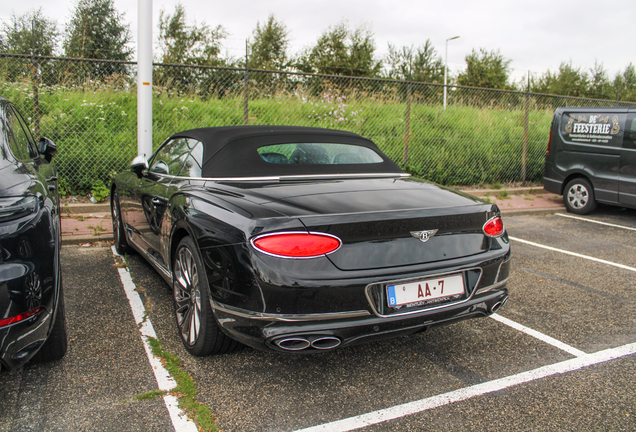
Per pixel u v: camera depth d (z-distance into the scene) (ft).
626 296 13.46
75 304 11.64
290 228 7.06
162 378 8.25
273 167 9.95
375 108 35.42
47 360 8.60
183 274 9.39
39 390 7.75
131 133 26.17
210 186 9.39
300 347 7.25
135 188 13.29
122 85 28.55
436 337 10.44
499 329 10.96
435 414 7.45
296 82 32.76
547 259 17.44
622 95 71.87
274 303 7.05
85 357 8.95
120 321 10.69
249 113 31.09
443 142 33.32
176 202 9.60
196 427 6.91
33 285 6.66
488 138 35.29
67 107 26.04
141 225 12.86
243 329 7.45
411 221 7.60
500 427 7.13
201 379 8.31
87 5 58.18
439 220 7.88
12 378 8.10
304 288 6.94
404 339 10.30
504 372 8.87
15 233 6.53
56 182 12.06
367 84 35.42
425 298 7.70
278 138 10.73
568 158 27.50
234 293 7.47
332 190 8.65
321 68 83.15
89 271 14.33
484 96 39.14
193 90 30.40
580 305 12.66
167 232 10.18
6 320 6.32
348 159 10.85
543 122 39.50
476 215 8.38
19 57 21.42
